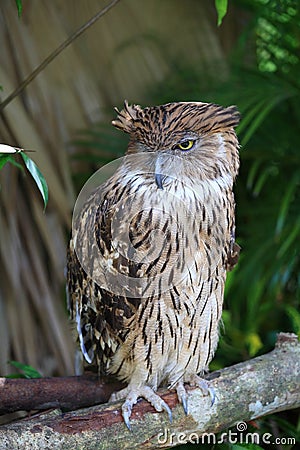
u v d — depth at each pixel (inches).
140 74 434.0
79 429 235.9
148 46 438.9
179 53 444.1
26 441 227.1
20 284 364.5
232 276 379.9
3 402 262.2
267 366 269.9
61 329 369.1
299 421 327.3
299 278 383.9
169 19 445.7
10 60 382.0
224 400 258.8
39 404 267.7
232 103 376.2
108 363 275.0
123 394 269.7
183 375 274.7
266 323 401.4
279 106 404.2
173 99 403.5
